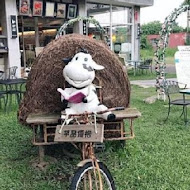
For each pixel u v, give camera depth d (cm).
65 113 320
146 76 1395
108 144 424
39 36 1387
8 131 520
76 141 290
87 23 1406
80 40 391
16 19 1178
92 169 286
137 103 771
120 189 321
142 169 367
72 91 332
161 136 491
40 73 388
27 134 501
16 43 1188
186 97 837
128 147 429
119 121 382
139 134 501
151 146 444
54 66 384
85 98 323
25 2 1200
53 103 394
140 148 434
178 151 425
